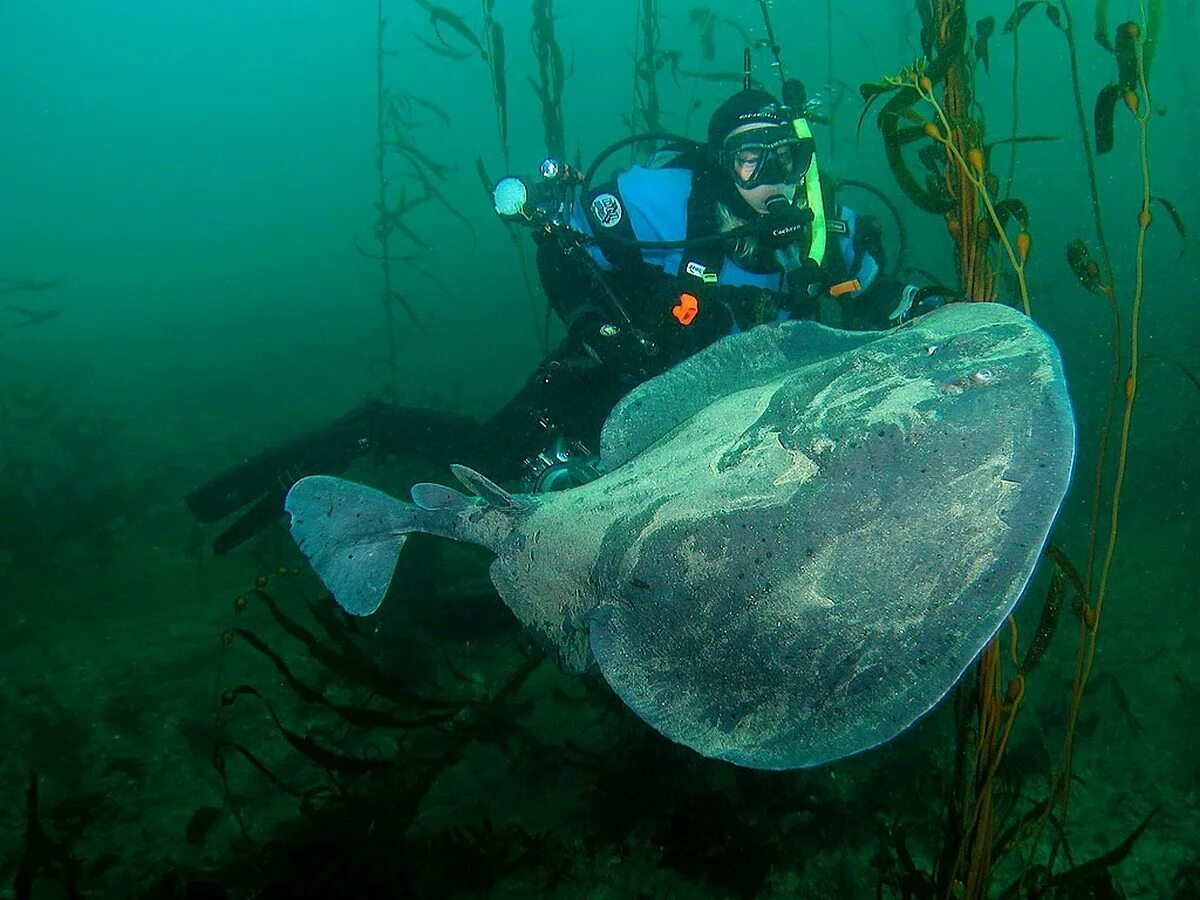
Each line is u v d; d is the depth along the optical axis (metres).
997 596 1.77
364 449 5.46
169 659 5.40
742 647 2.11
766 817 3.73
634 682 2.29
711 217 3.47
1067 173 18.97
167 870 3.65
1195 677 4.48
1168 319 9.12
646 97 8.17
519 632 4.59
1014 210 2.17
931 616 1.84
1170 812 3.69
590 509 2.59
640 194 3.59
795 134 3.26
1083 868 2.39
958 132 2.23
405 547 5.51
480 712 3.91
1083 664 2.20
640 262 3.65
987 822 2.22
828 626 1.98
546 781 4.14
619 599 2.41
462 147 45.44
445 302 17.11
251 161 81.25
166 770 4.40
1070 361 8.60
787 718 1.99
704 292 3.36
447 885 3.40
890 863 3.21
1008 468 1.86
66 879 3.28
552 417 4.30
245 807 4.10
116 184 73.94
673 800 3.76
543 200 3.77
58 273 30.70
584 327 3.76
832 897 3.42
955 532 1.87
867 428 2.06
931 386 2.04
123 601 6.24
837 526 2.02
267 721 4.75
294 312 18.83
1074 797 3.85
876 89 2.26
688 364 2.80
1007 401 1.93
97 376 13.95
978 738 2.21
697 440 2.47
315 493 3.50
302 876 3.28
